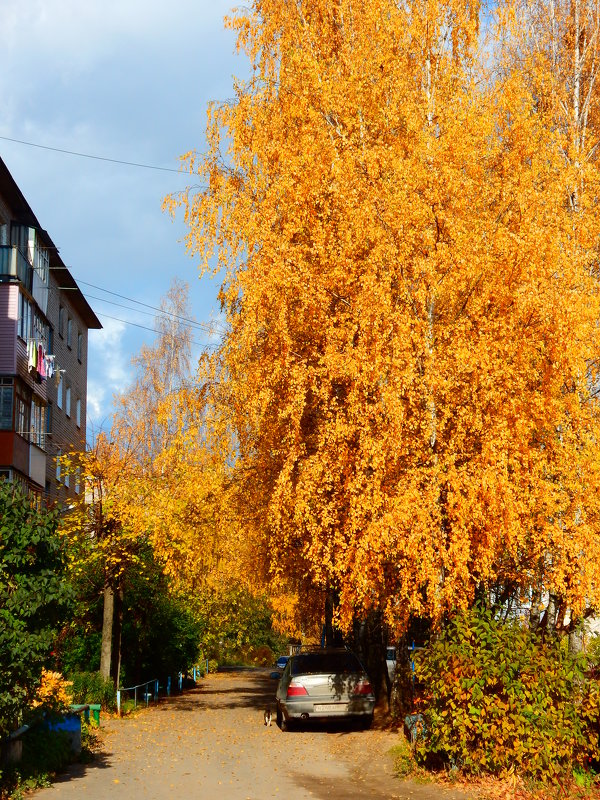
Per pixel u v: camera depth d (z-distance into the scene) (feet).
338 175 41.88
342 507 42.47
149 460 72.90
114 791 35.22
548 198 40.73
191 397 57.31
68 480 129.70
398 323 38.78
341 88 45.60
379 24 47.03
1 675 34.42
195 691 101.86
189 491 63.77
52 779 38.06
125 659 87.20
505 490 36.76
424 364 39.24
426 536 37.19
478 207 42.06
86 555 71.46
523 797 32.48
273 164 51.44
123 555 72.28
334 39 51.62
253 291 43.68
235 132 54.19
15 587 36.73
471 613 37.47
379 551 38.78
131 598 85.56
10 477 89.61
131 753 47.06
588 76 57.57
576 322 37.86
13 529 37.47
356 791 35.04
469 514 37.19
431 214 40.16
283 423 47.70
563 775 34.27
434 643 37.93
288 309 43.60
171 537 66.69
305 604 81.51
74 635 79.82
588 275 41.50
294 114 47.96
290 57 50.78
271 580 73.46
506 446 37.78
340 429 39.58
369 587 40.29
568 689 35.17
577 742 34.45
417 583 38.09
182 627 99.71
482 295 39.83
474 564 39.11
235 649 180.86
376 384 39.73
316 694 56.95
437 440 39.65
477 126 41.70
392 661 81.71
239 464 60.44
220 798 33.76
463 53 47.80
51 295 121.49
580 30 58.44
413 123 42.73
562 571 39.40
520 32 57.31
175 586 87.25
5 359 90.12
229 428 56.29
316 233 42.45
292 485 44.75
